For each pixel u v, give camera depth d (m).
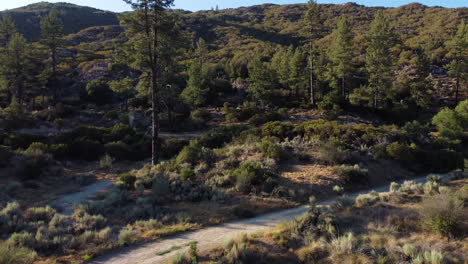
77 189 16.73
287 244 8.42
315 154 19.89
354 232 8.78
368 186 15.96
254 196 13.62
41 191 16.05
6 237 9.51
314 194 14.00
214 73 59.22
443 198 8.53
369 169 17.94
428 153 20.88
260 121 34.19
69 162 22.52
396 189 13.70
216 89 50.56
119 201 13.28
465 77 43.66
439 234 8.09
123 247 9.05
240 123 36.47
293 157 19.47
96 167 22.30
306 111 38.44
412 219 9.22
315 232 8.85
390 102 44.66
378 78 40.91
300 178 15.70
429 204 8.59
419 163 20.52
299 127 25.92
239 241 8.41
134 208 12.15
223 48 87.00
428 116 41.06
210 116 40.62
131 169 21.72
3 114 31.81
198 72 42.41
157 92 21.91
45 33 42.38
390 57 42.12
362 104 41.47
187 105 43.22
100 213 11.89
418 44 65.44
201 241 9.20
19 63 42.84
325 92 47.28
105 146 25.22
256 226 10.35
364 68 47.75
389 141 23.22
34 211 11.67
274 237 8.81
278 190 13.86
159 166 19.22
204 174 16.89
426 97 42.91
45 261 8.02
